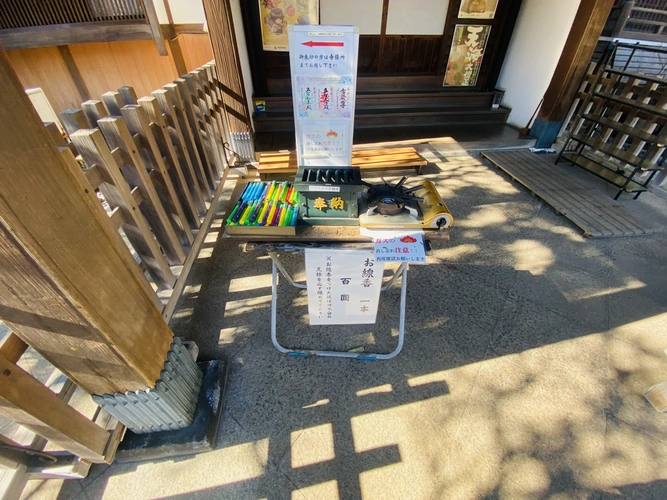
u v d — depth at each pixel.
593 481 1.54
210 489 1.51
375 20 4.74
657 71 4.87
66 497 1.48
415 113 5.19
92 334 1.10
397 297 2.48
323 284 1.97
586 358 2.07
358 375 1.97
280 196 1.78
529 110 5.04
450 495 1.49
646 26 4.64
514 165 4.35
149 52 4.95
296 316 2.34
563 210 3.40
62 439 1.31
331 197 1.58
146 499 1.48
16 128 0.76
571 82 4.32
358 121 5.18
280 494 1.50
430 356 2.07
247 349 2.11
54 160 0.87
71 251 0.94
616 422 1.76
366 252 1.78
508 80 5.34
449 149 4.79
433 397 1.86
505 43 5.14
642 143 3.60
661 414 1.79
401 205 1.58
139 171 1.90
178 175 2.49
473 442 1.67
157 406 1.46
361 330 2.24
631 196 3.72
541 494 1.50
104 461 1.51
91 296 1.03
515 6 4.82
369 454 1.62
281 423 1.74
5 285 0.90
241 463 1.60
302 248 1.63
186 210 2.71
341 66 1.68
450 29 4.95
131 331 1.24
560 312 2.38
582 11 3.92
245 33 4.48
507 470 1.57
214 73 3.80
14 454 1.40
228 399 1.84
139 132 1.98
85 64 4.63
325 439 1.68
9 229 0.77
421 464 1.59
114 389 1.35
